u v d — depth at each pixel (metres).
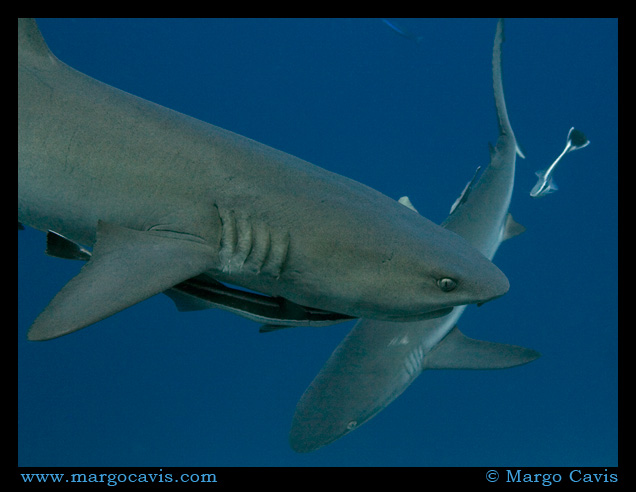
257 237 2.77
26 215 3.08
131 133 2.87
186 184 2.79
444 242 2.89
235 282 2.95
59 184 2.89
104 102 2.96
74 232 3.01
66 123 2.88
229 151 2.90
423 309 2.83
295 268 2.81
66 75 3.03
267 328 3.09
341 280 2.79
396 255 2.76
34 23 2.99
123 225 2.85
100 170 2.84
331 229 2.78
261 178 2.84
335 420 4.86
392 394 5.20
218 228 2.78
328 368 5.26
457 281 2.72
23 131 2.90
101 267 2.51
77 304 2.34
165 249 2.68
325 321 3.04
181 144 2.87
